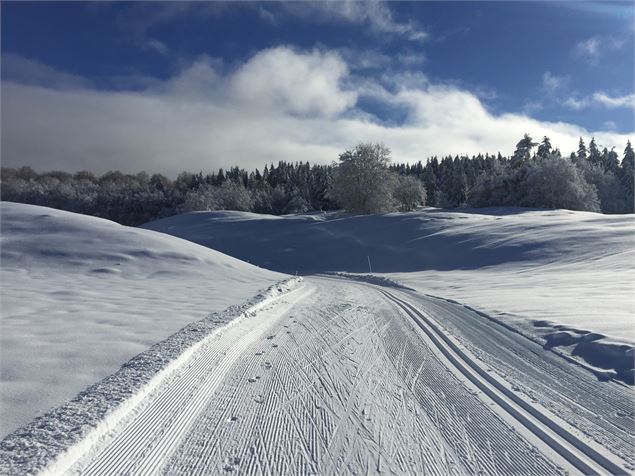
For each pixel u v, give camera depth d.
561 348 7.97
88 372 5.92
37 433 4.04
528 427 4.73
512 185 72.19
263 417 4.87
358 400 5.46
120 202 110.62
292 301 15.25
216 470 3.76
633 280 17.73
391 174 70.19
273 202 110.94
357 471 3.79
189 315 10.53
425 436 4.49
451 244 41.12
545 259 30.25
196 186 133.12
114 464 3.81
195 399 5.32
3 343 7.06
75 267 19.86
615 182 87.25
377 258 44.28
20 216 25.55
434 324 10.77
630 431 4.62
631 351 6.87
